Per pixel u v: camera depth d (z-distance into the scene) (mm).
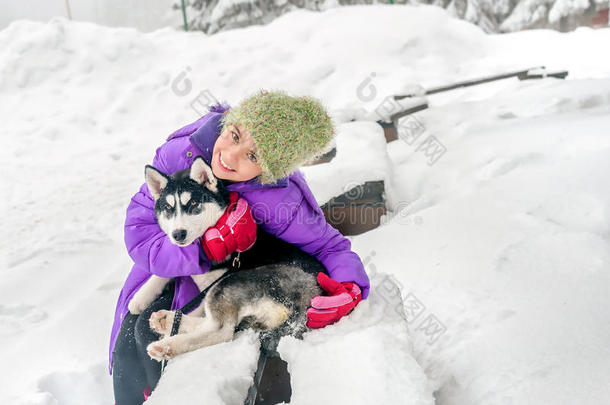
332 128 2486
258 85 11047
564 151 4926
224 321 2242
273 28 12961
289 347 2178
